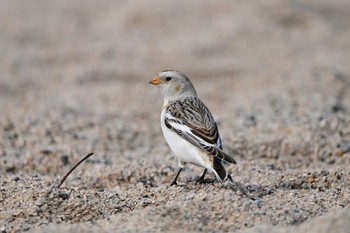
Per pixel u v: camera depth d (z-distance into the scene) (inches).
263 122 567.5
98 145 543.5
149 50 891.4
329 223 281.6
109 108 679.1
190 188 360.5
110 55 883.4
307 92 661.9
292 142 505.7
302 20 994.1
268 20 974.4
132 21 1021.8
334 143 500.7
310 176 395.9
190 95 399.2
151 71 821.9
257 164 448.1
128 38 951.0
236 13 1002.7
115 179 437.4
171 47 894.4
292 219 310.3
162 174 441.1
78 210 333.4
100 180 436.1
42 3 1189.7
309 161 486.3
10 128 587.8
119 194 357.4
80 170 462.6
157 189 362.3
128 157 503.8
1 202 343.6
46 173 476.4
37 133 571.8
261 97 664.4
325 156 489.1
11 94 743.1
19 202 342.6
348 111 602.2
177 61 847.7
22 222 318.7
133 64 844.0
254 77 768.9
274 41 898.1
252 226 300.7
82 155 506.0
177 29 969.5
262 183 393.1
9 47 933.2
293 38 909.2
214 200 321.4
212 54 866.8
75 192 357.4
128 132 585.3
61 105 686.5
